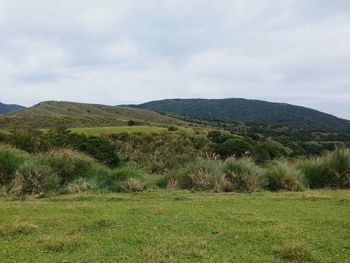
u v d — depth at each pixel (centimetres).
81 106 12712
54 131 3409
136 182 1107
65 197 938
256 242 555
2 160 1075
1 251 507
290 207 809
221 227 631
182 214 727
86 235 584
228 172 1153
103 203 855
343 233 604
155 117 12212
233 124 12338
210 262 473
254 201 883
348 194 1000
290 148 3672
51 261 472
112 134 4112
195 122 12206
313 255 496
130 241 553
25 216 700
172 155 3114
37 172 1036
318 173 1234
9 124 7212
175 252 505
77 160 1232
